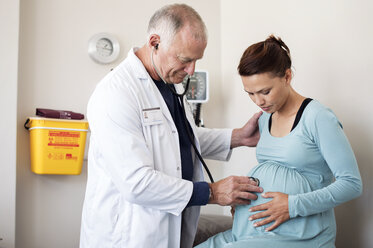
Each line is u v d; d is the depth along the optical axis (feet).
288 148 4.29
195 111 8.23
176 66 4.64
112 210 4.65
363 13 5.11
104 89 4.68
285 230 4.10
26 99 7.49
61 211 7.71
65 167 7.29
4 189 6.90
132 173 4.30
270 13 7.18
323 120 4.03
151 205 4.44
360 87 5.16
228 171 8.66
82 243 5.03
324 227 4.19
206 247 4.51
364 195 5.07
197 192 4.44
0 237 6.82
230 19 8.70
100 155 4.82
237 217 4.57
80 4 8.06
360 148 5.16
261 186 4.44
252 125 5.60
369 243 4.97
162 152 4.77
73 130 7.34
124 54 8.40
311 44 6.09
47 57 7.72
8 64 7.07
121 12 8.41
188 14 4.54
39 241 7.48
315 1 5.99
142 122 4.68
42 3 7.75
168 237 4.67
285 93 4.35
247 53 4.29
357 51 5.21
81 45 8.02
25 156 7.45
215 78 9.00
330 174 4.35
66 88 7.85
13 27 7.14
